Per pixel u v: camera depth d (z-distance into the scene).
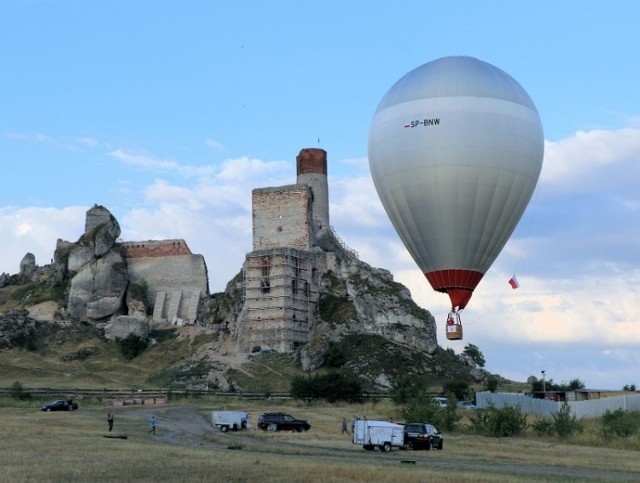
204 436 91.56
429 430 82.19
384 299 197.38
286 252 190.00
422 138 85.44
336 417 120.00
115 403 142.88
